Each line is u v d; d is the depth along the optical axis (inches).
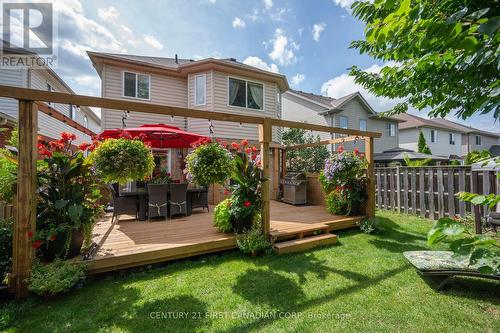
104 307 93.9
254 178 161.6
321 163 477.7
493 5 64.7
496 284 108.6
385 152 617.6
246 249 143.6
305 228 172.1
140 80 348.8
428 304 95.4
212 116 136.3
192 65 347.3
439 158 589.9
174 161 347.6
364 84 152.8
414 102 136.0
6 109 291.6
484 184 190.1
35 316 88.4
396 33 62.1
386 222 222.7
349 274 120.6
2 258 105.5
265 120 154.3
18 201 98.3
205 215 223.6
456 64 71.7
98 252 124.0
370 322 85.6
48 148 121.0
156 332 81.3
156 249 128.9
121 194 198.2
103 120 325.1
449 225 42.9
